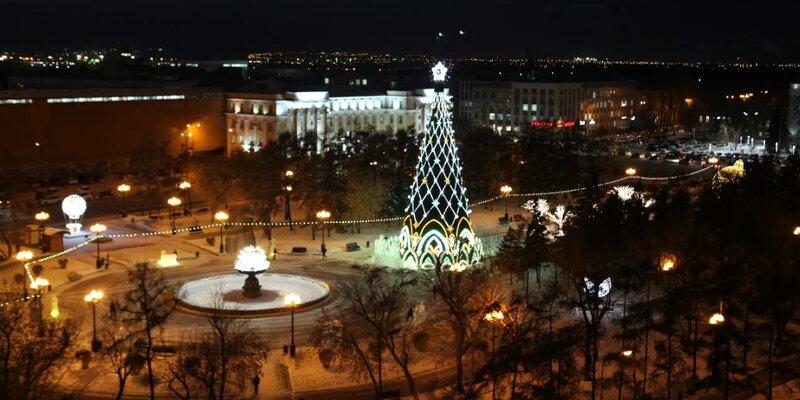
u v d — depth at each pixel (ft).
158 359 256.73
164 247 422.41
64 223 478.18
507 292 307.17
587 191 459.73
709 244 310.65
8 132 625.00
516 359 221.46
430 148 351.87
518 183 581.94
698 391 243.81
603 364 244.42
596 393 240.12
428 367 262.67
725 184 435.53
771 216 348.38
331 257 403.13
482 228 472.85
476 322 271.90
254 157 514.68
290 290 341.41
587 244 306.76
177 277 366.43
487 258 355.97
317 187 474.08
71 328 266.16
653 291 333.62
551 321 255.70
